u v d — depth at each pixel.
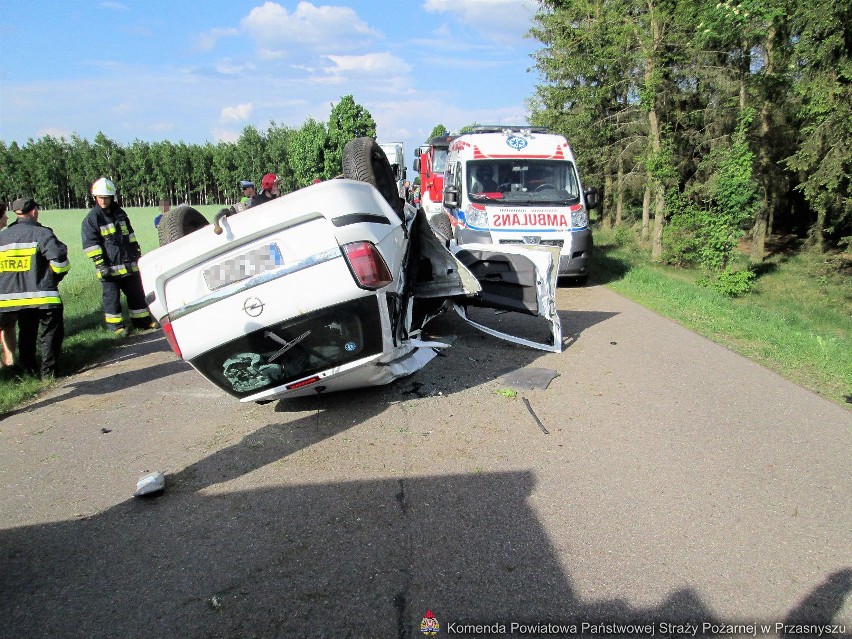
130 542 3.45
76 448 4.84
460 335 7.78
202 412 5.53
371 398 5.57
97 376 6.96
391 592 2.91
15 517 3.78
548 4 20.34
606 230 28.44
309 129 42.31
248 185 11.18
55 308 6.73
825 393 5.57
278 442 4.73
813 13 12.34
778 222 28.69
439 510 3.62
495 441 4.58
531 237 11.90
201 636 2.68
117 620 2.80
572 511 3.58
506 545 3.26
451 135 20.94
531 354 6.95
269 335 4.55
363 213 4.66
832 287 16.39
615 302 10.52
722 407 5.21
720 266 13.61
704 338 7.71
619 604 2.79
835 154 14.16
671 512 3.55
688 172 19.94
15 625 2.79
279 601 2.88
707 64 16.55
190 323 4.46
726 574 3.00
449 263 6.57
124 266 9.06
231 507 3.78
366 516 3.58
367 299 4.62
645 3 15.71
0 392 6.23
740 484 3.87
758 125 18.55
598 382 5.93
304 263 4.40
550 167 12.74
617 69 19.20
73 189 90.94
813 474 4.00
